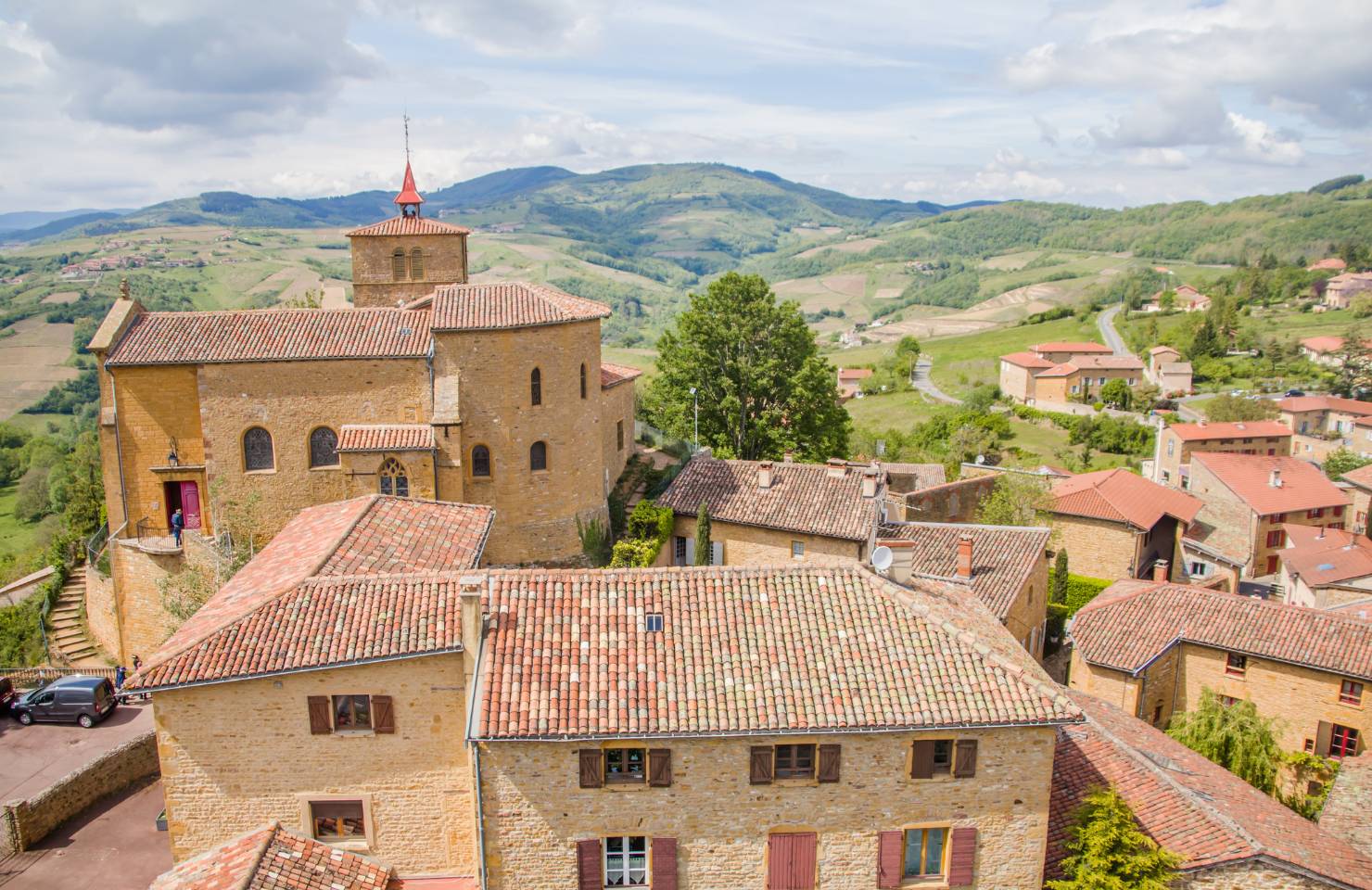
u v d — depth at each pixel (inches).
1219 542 3412.9
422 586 1072.2
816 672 981.8
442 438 1806.1
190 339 1893.5
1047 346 6638.8
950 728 943.7
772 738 945.5
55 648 2041.1
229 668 967.6
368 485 1807.3
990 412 5580.7
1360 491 3629.4
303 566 1147.3
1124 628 1849.2
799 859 983.0
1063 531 2908.5
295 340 1884.8
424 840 1043.9
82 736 1615.4
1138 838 1016.9
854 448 3833.7
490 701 929.5
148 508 1947.6
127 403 1897.1
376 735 1011.9
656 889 981.2
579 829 960.3
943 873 1009.5
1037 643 2154.3
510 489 1914.4
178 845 1028.5
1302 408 5036.9
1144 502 2962.6
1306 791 1619.1
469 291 1967.3
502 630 1004.6
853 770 965.8
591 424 2037.4
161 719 992.2
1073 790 1136.2
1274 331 7140.8
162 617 1918.1
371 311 1956.2
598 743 935.7
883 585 1090.1
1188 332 6968.5
